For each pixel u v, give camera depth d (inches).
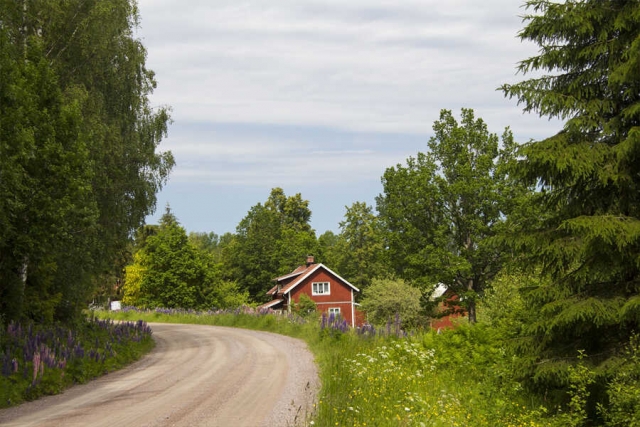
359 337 912.3
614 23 489.4
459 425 415.5
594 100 496.7
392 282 2059.5
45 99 837.8
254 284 3344.0
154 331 1521.9
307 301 2399.1
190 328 1595.7
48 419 460.1
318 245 3395.7
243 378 650.2
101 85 1079.0
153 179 1190.9
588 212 512.4
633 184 483.5
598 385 479.8
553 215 540.4
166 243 2588.6
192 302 2534.5
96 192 998.4
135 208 1151.6
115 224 1101.1
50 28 976.9
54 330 832.9
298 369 705.6
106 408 498.6
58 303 965.8
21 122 743.7
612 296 477.4
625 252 467.2
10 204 718.5
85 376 694.5
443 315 1679.4
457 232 1632.6
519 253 532.4
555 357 488.1
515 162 521.0
